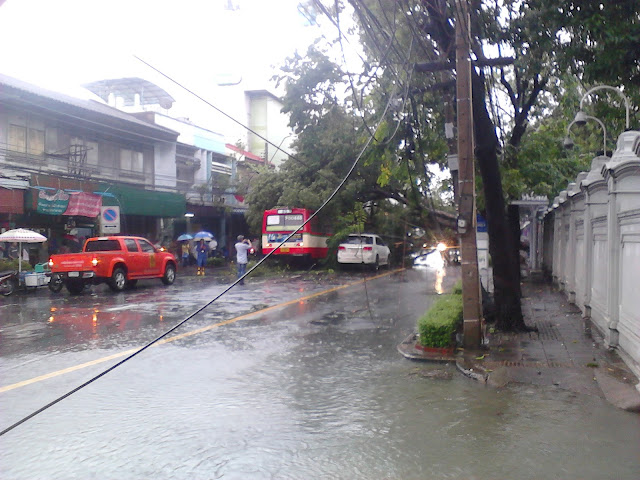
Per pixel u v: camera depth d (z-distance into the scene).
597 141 19.66
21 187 21.80
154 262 21.09
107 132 27.52
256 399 6.79
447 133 10.33
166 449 5.24
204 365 8.52
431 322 9.17
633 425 5.80
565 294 16.77
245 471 4.76
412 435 5.56
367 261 27.89
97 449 5.25
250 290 19.56
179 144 33.22
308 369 8.28
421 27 9.59
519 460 4.93
